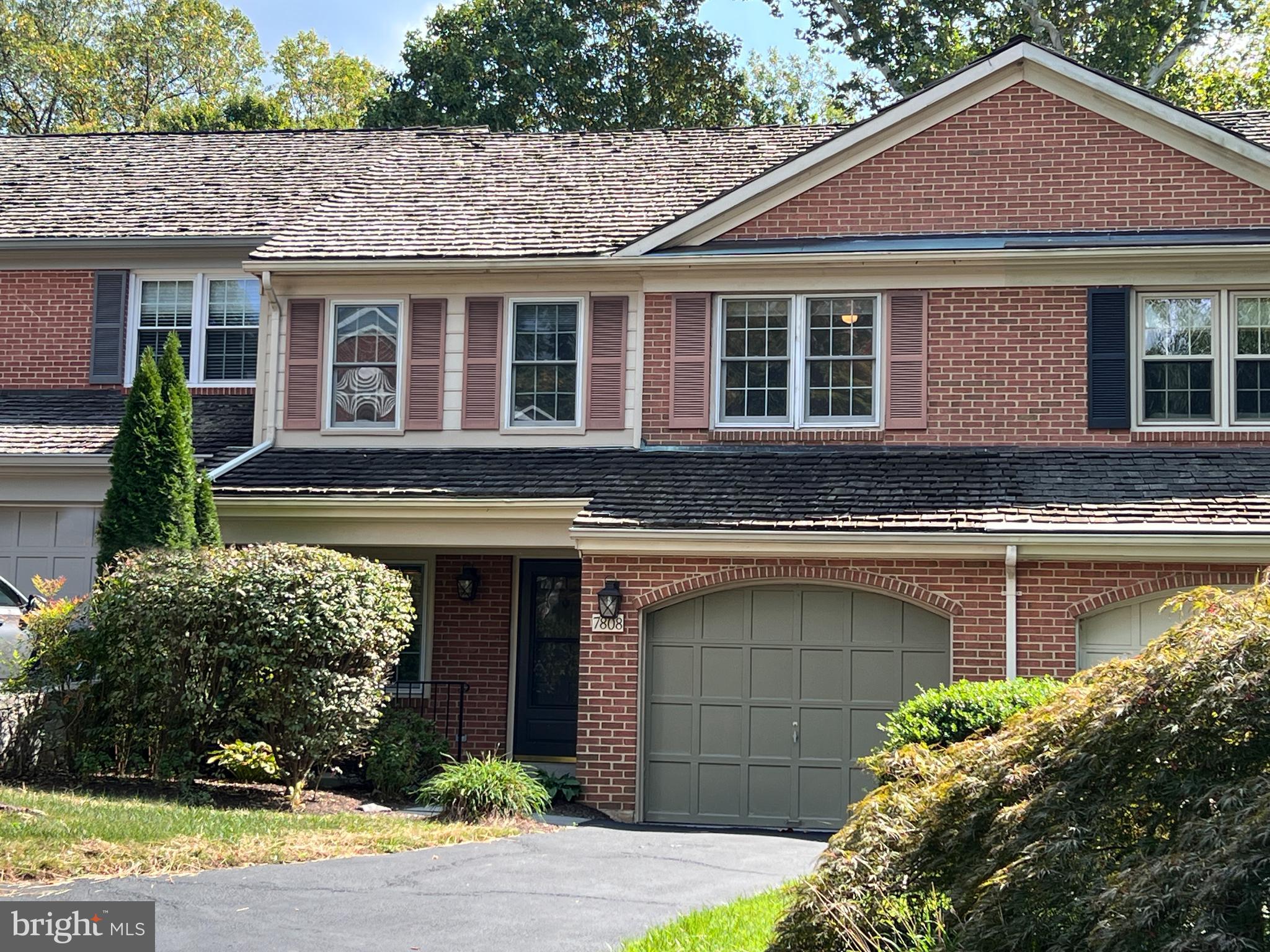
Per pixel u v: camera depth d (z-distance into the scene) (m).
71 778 12.35
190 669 12.50
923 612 14.41
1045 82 15.96
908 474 15.12
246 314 18.78
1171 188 15.62
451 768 13.20
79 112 41.72
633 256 16.47
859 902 6.69
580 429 16.77
